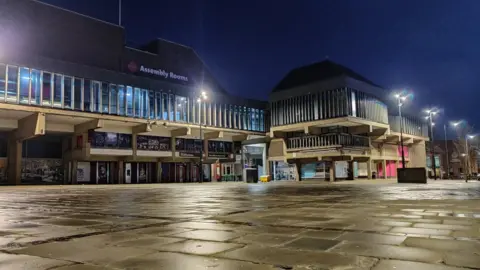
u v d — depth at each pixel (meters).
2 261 4.53
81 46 52.88
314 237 5.88
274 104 64.81
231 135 65.19
